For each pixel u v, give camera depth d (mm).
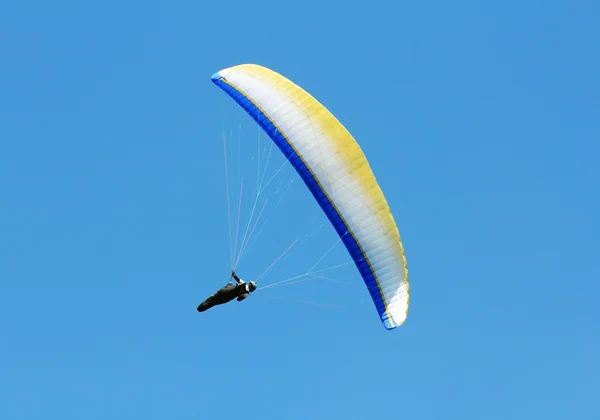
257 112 112625
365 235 109250
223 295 107375
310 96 111812
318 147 109938
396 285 108625
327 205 110125
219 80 117000
